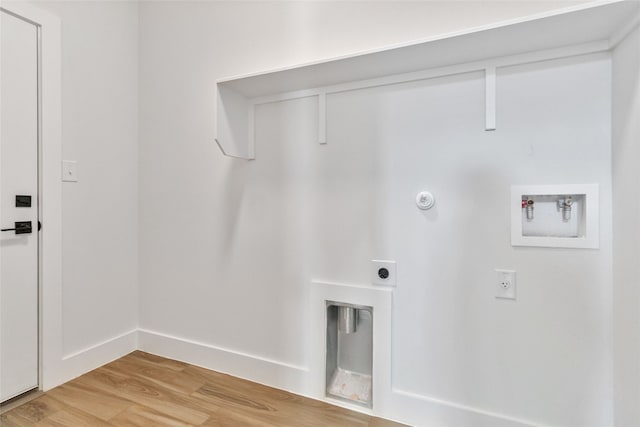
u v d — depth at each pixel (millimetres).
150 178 2072
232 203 1824
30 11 1568
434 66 1378
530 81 1258
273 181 1722
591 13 997
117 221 2010
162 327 2055
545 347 1255
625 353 1082
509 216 1294
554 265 1238
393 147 1476
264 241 1748
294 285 1682
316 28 1623
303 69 1406
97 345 1903
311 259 1644
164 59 2018
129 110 2066
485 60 1312
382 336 1492
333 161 1591
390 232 1486
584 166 1191
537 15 1033
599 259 1180
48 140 1654
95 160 1884
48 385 1666
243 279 1803
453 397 1391
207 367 1902
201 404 1563
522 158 1273
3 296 1517
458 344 1380
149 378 1788
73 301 1787
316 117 1621
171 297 2021
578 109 1197
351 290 1550
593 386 1194
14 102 1531
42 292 1642
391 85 1474
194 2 1919
